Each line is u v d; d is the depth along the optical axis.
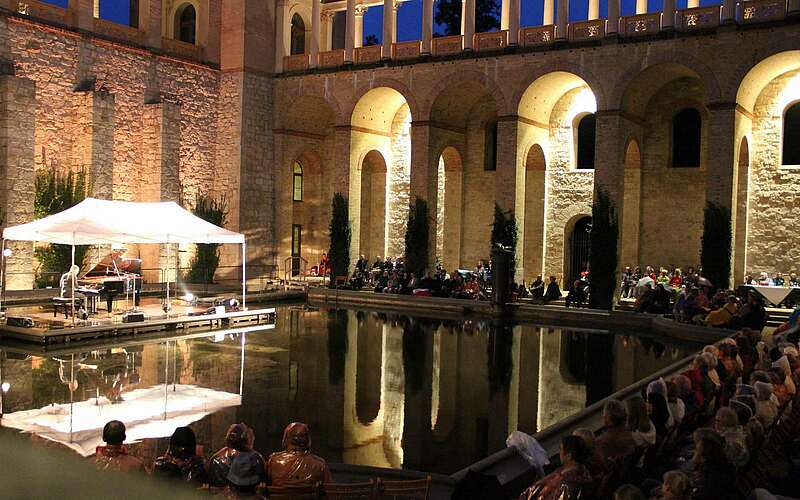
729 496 6.21
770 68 28.98
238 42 37.66
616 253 30.59
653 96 33.50
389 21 36.28
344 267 36.94
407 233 35.44
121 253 29.83
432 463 10.10
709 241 28.66
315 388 14.85
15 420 11.40
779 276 30.12
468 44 34.19
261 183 38.75
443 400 14.11
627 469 7.00
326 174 42.00
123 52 33.34
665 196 33.47
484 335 23.36
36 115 29.88
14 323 20.23
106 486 1.52
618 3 30.80
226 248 37.62
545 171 36.25
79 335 20.22
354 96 37.19
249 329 23.73
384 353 19.45
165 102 33.75
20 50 29.38
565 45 31.81
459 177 38.72
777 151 30.97
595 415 11.62
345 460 10.16
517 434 8.95
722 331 22.02
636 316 26.50
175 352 18.72
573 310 27.95
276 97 39.31
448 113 36.72
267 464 6.25
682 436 9.56
